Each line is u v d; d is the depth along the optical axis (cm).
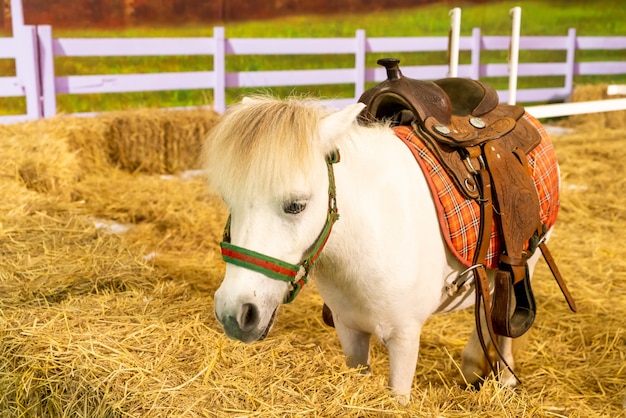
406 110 209
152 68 734
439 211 185
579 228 446
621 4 929
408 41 781
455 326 310
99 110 699
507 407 197
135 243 387
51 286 274
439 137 192
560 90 877
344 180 173
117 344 210
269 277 155
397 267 179
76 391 190
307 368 199
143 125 561
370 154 182
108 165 556
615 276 365
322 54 793
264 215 153
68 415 189
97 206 453
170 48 672
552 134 716
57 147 489
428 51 830
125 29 723
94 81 645
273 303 159
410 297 184
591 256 395
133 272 297
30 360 203
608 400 247
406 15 838
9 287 270
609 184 524
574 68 890
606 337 293
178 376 193
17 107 665
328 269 183
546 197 221
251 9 776
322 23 809
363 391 186
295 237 157
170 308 250
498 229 198
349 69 762
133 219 434
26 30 602
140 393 183
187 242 402
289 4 788
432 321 314
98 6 705
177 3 740
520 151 210
